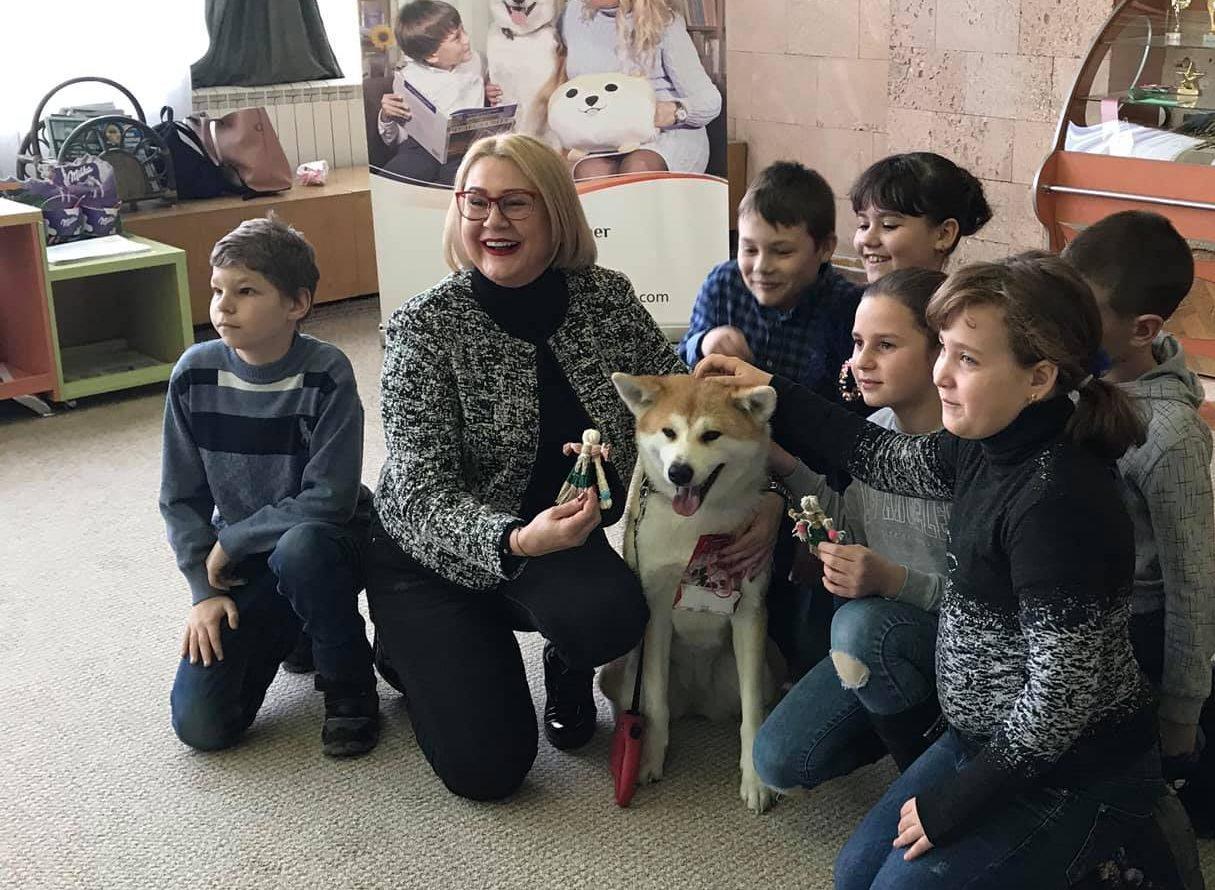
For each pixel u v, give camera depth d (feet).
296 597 6.56
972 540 4.87
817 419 6.12
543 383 6.39
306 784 6.63
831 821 6.29
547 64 13.46
